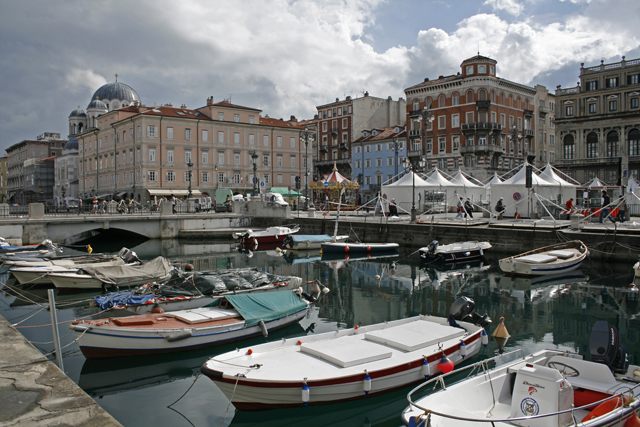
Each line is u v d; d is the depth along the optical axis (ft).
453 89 216.33
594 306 56.85
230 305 45.70
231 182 234.17
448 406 24.31
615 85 210.79
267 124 248.73
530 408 22.70
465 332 36.94
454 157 216.54
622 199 101.50
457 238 102.58
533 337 44.98
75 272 67.92
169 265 73.46
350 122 273.13
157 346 38.29
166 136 216.54
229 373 28.84
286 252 111.34
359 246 103.35
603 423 21.63
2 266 79.56
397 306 58.23
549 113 255.70
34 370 26.58
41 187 358.64
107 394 33.14
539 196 114.73
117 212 144.05
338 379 28.50
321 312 55.16
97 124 272.92
